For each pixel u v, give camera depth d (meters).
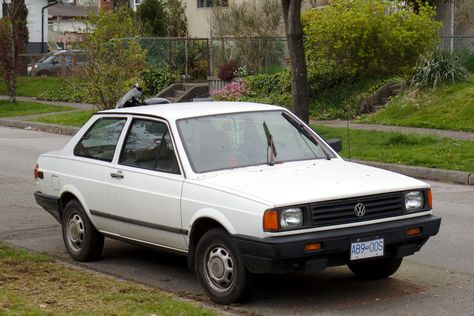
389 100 24.28
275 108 8.84
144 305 7.07
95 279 8.16
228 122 8.43
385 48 25.47
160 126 8.41
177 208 7.83
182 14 43.56
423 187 7.73
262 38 30.78
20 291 7.59
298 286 8.22
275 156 8.25
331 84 25.62
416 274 8.69
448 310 7.36
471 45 31.33
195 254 7.74
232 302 7.47
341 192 7.26
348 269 8.91
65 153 9.55
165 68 32.41
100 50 24.77
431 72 23.92
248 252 7.12
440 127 21.28
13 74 31.44
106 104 24.86
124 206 8.50
